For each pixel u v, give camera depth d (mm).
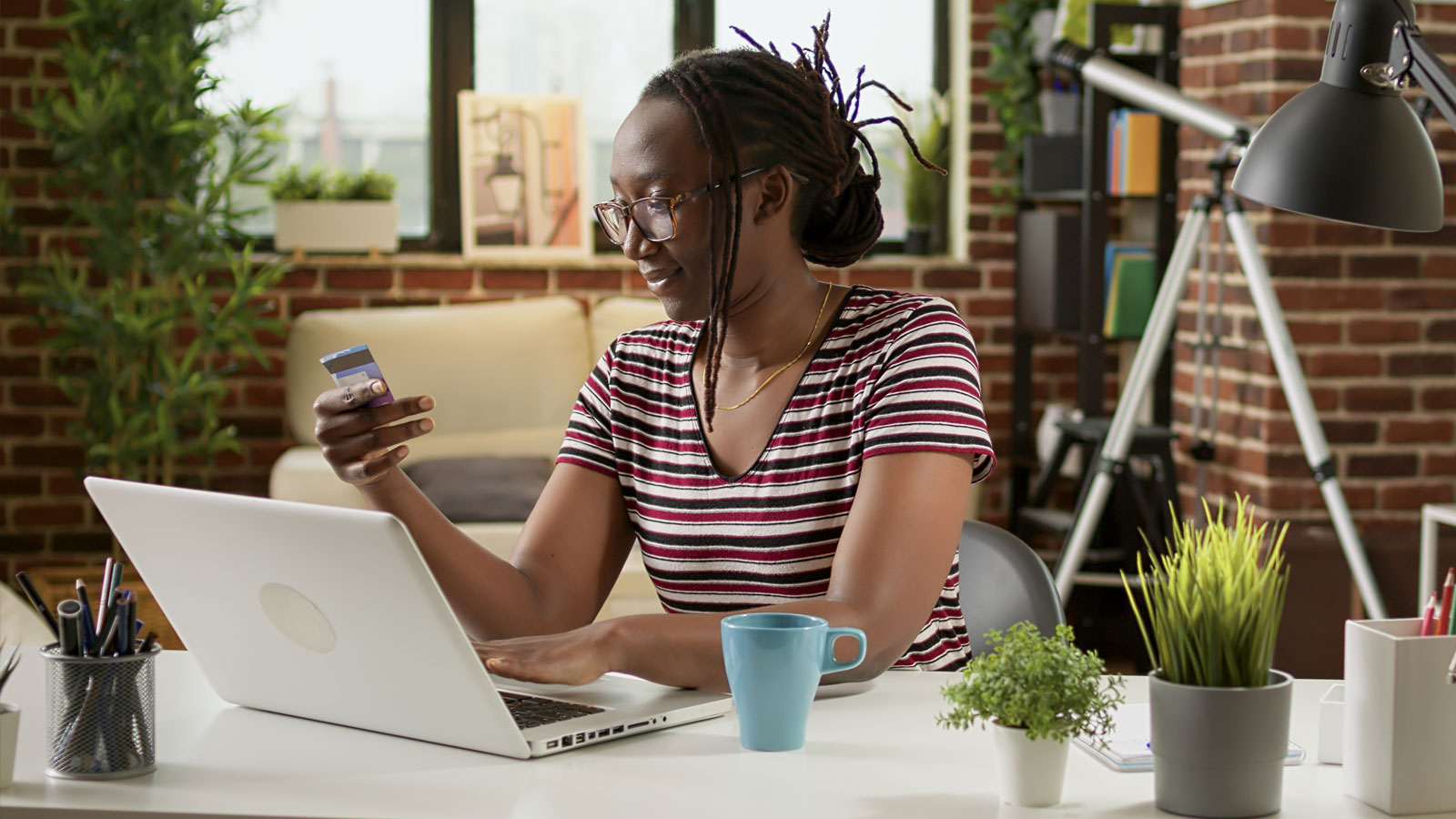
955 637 1448
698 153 1309
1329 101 1179
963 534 1625
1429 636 936
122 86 3639
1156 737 932
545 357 3975
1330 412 3578
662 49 4477
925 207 4461
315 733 1102
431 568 1343
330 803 929
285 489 3393
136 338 3650
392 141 4387
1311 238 3553
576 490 1496
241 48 4285
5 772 957
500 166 4262
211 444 3809
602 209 1355
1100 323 3832
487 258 4199
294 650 1092
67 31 3990
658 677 1164
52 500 4074
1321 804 955
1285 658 3545
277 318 4121
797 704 1048
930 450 1289
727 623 1059
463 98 4250
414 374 3877
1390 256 3566
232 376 4129
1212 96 3734
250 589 1078
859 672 1200
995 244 4414
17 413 4043
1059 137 4059
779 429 1400
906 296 1443
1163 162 3816
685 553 1434
